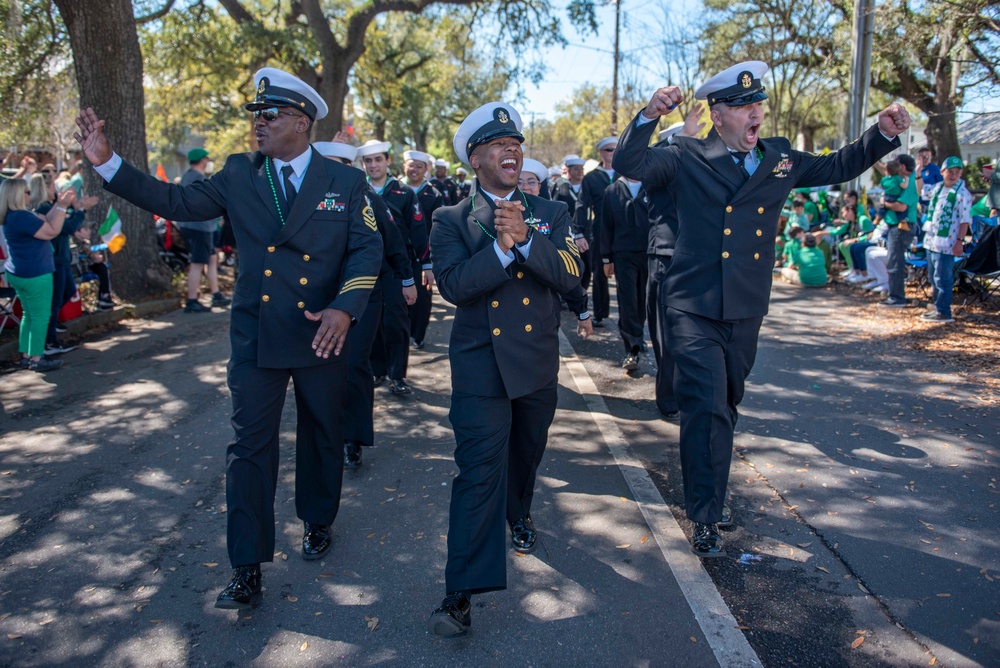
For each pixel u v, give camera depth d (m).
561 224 3.31
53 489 4.45
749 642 2.96
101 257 9.40
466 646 2.96
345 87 19.95
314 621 3.14
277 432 3.36
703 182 3.62
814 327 8.46
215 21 17.52
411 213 6.52
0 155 14.41
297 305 3.25
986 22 9.05
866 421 5.30
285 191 3.30
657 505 4.14
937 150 19.09
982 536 3.70
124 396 6.29
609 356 7.51
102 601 3.30
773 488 4.30
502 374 3.09
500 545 3.03
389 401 6.09
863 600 3.21
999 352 6.89
